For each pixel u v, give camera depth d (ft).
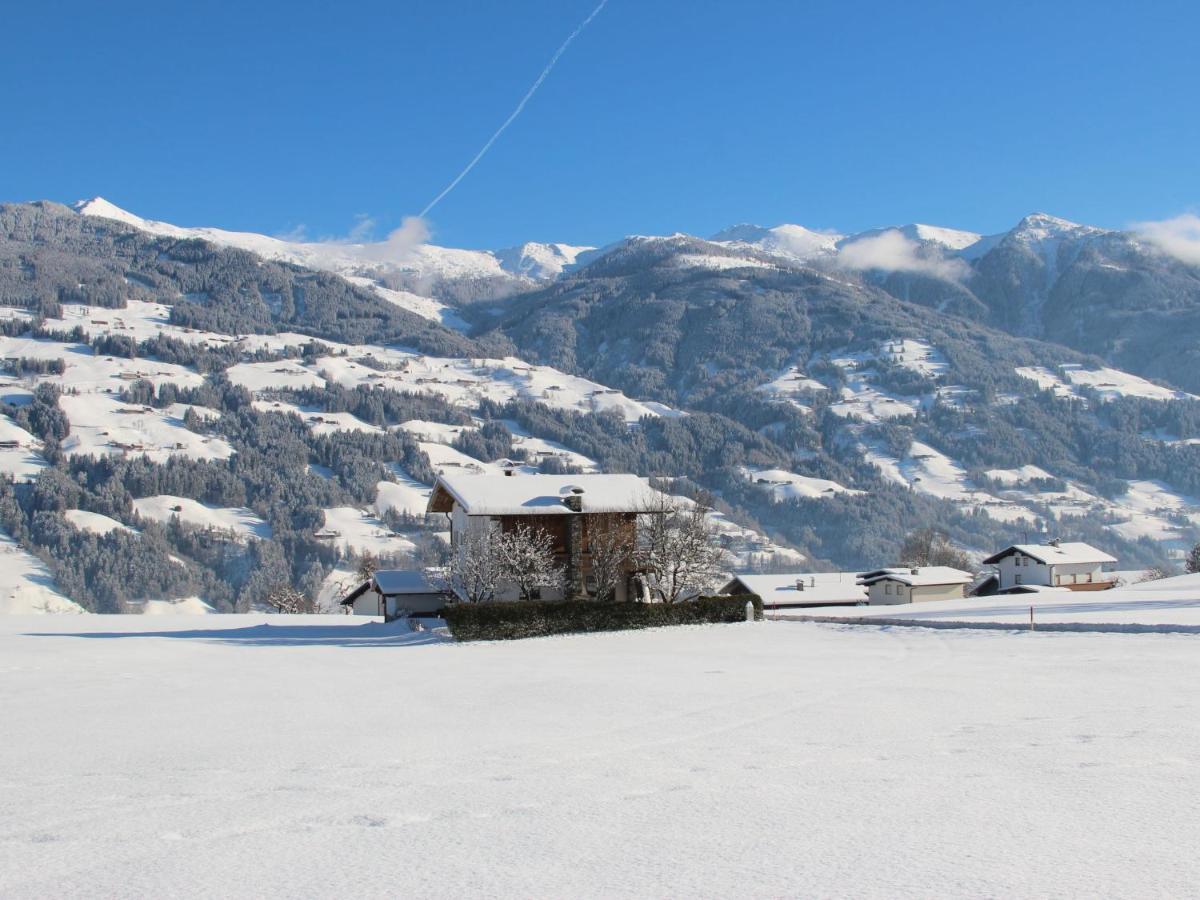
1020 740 39.86
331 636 153.69
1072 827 26.03
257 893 22.30
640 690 63.77
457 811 29.89
